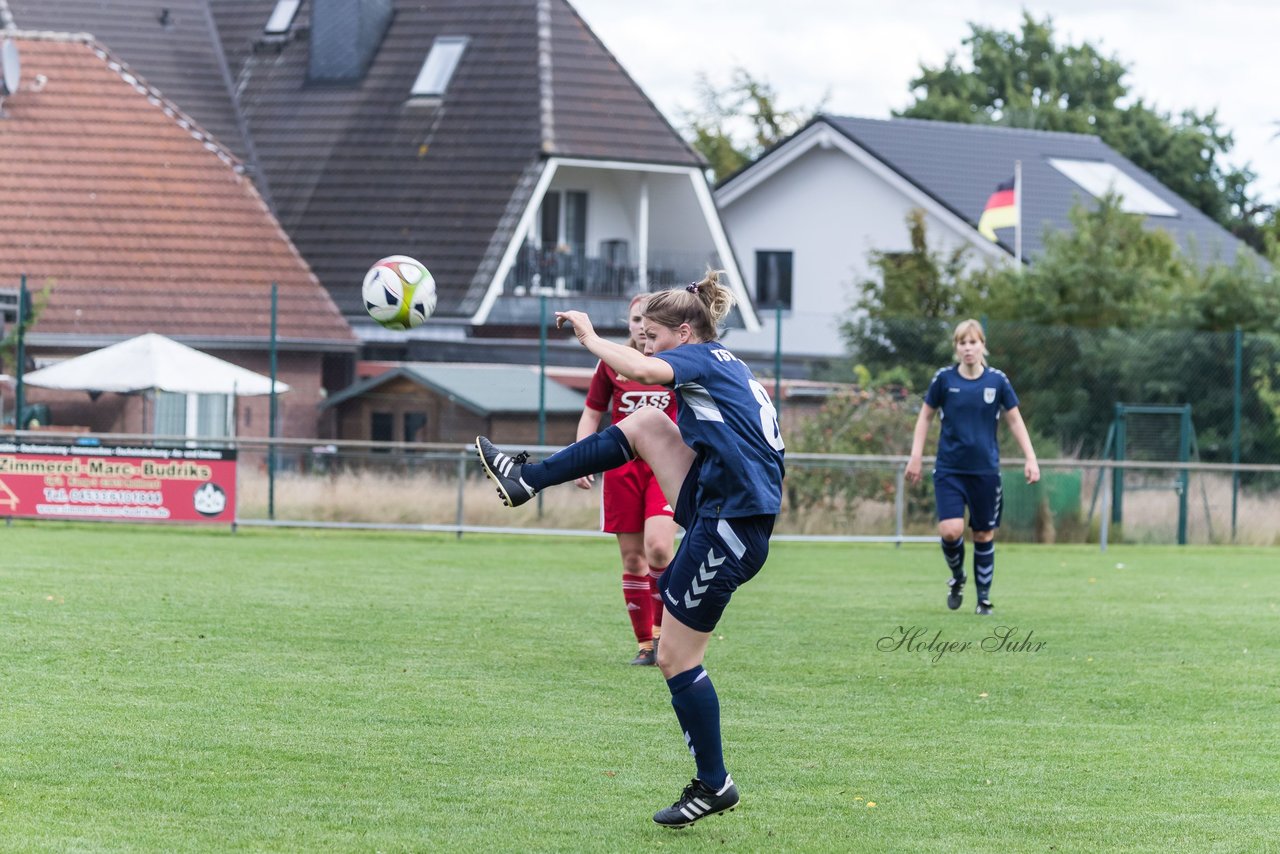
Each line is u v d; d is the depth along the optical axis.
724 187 97.94
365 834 13.44
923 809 14.95
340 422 66.81
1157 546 52.72
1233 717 20.00
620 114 82.44
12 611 26.06
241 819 13.79
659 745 17.36
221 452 46.06
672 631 14.24
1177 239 97.44
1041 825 14.41
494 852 13.07
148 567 34.78
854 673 22.95
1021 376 61.62
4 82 73.69
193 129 76.50
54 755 15.88
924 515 51.12
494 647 24.33
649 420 15.10
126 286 69.81
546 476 14.96
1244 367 61.59
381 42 87.38
